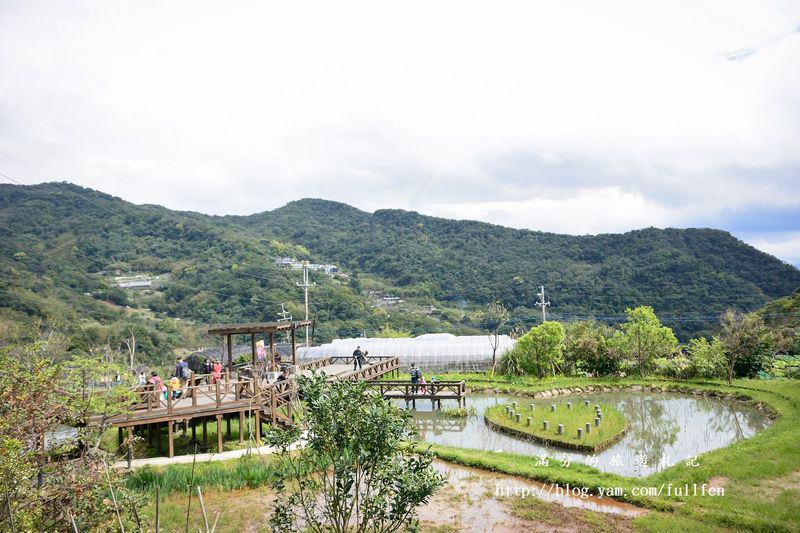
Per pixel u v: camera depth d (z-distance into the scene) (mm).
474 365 44344
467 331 72000
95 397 11227
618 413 26219
